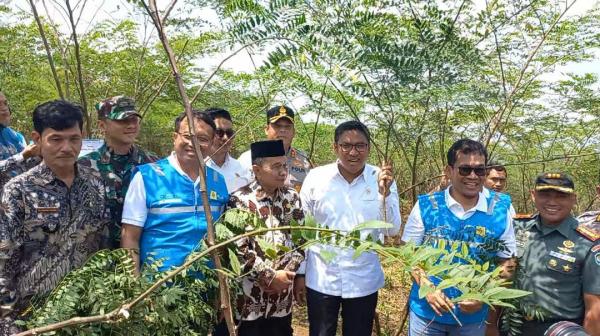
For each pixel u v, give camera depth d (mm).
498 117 4094
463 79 2873
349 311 3270
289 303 3162
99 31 7973
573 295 2787
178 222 2645
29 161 2990
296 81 3355
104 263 1917
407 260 1300
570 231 2824
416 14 3127
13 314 2154
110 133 2916
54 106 2254
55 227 2283
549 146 7723
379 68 2545
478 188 2885
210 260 2111
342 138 3148
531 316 2822
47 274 2256
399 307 4871
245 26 2150
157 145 10242
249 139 6512
